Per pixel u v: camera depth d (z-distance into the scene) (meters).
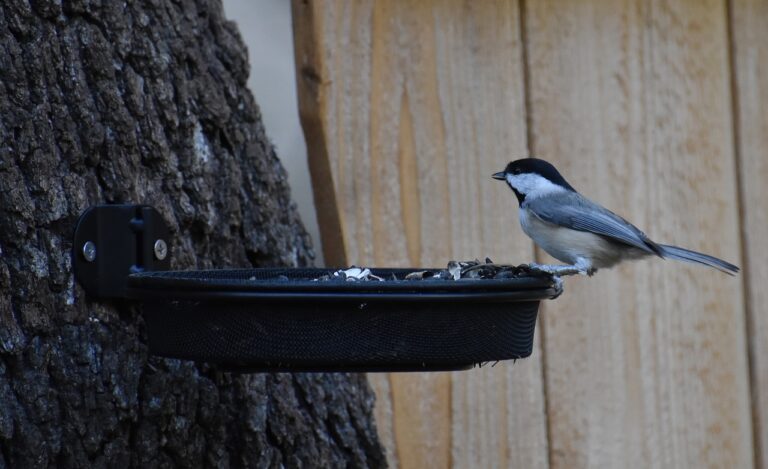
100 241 5.10
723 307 6.94
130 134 5.34
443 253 6.36
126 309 5.24
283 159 7.45
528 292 4.47
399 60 6.33
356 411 6.07
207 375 5.49
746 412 6.95
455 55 6.46
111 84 5.30
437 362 4.35
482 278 4.80
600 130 6.74
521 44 6.60
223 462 5.47
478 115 6.48
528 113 6.61
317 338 4.27
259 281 4.20
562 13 6.68
